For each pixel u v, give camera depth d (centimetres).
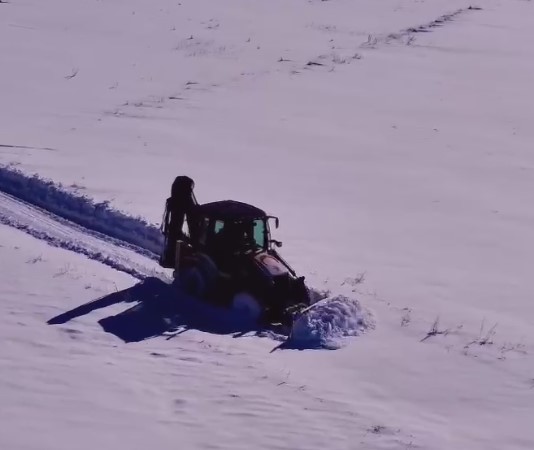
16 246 2114
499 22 6125
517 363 1652
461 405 1473
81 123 3409
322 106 3959
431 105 4100
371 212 2644
